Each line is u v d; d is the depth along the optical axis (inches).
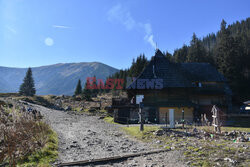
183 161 285.3
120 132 608.4
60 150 357.1
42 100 2298.2
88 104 2066.9
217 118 511.2
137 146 410.9
